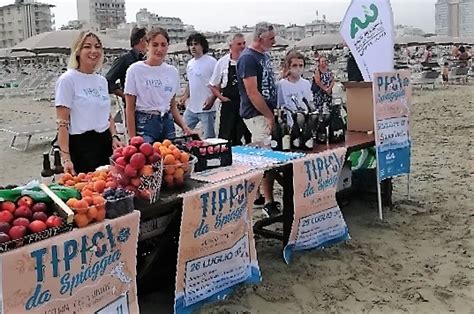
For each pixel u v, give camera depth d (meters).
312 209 3.86
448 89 17.16
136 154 2.70
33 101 17.73
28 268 2.14
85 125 3.49
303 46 26.83
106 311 2.49
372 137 4.67
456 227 4.45
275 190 5.62
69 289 2.31
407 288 3.40
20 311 2.15
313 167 3.80
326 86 6.63
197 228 2.97
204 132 5.93
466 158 7.05
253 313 3.12
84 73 3.50
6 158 8.19
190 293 3.04
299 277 3.58
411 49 43.84
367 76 5.00
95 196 2.45
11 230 2.15
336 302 3.25
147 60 4.05
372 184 5.10
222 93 5.30
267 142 4.43
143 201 2.72
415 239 4.22
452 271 3.62
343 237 4.18
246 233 3.36
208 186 3.03
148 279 3.29
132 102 4.02
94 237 2.37
